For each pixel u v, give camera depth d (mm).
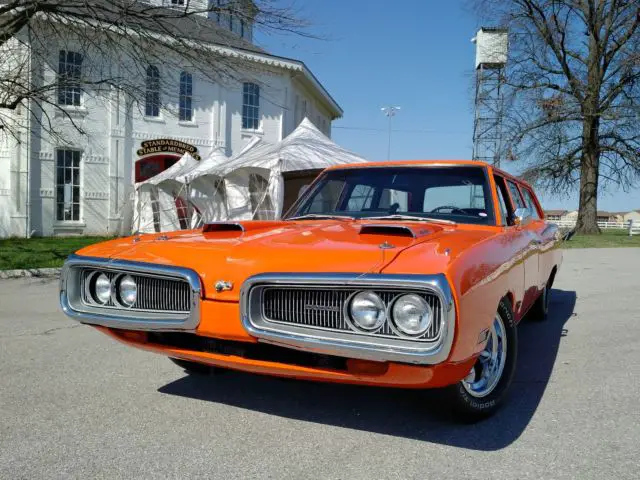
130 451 2689
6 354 4520
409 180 4105
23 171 16562
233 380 3818
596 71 23891
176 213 17141
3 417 3133
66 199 17500
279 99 21609
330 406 3301
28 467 2518
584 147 25078
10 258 11078
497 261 2855
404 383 2486
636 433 2883
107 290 3129
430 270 2367
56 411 3229
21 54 11211
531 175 24875
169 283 2916
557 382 3762
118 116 18062
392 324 2389
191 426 3004
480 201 3811
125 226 18359
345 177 4383
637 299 7227
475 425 2998
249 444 2768
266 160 13484
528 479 2389
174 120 19203
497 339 3123
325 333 2486
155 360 4328
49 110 16891
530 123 24141
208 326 2727
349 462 2562
